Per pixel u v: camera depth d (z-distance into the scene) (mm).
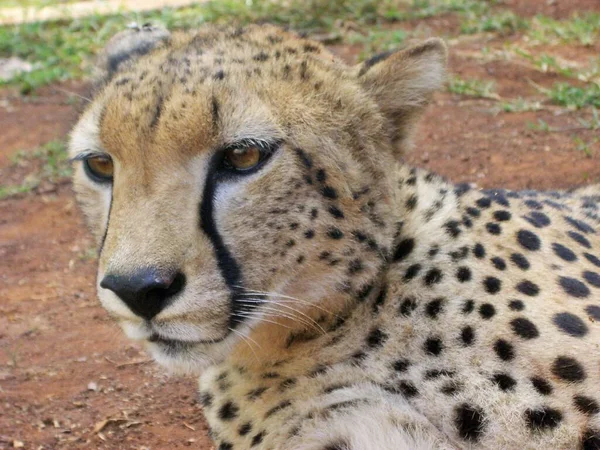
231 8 12539
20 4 14344
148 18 12508
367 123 3828
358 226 3693
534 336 3629
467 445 3580
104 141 3559
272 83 3637
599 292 3838
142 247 3314
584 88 8539
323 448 3705
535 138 7730
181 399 5266
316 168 3617
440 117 8422
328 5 12148
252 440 3877
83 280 6824
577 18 10508
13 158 9000
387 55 4027
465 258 3861
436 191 4168
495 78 9203
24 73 11281
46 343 5945
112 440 4891
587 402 3527
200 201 3443
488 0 11984
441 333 3707
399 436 3576
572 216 4609
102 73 4285
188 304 3365
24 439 4906
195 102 3432
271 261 3568
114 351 5809
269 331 3777
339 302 3744
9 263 7152
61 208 8062
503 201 4402
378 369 3748
